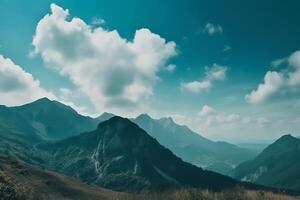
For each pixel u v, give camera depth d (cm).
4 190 13288
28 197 14650
